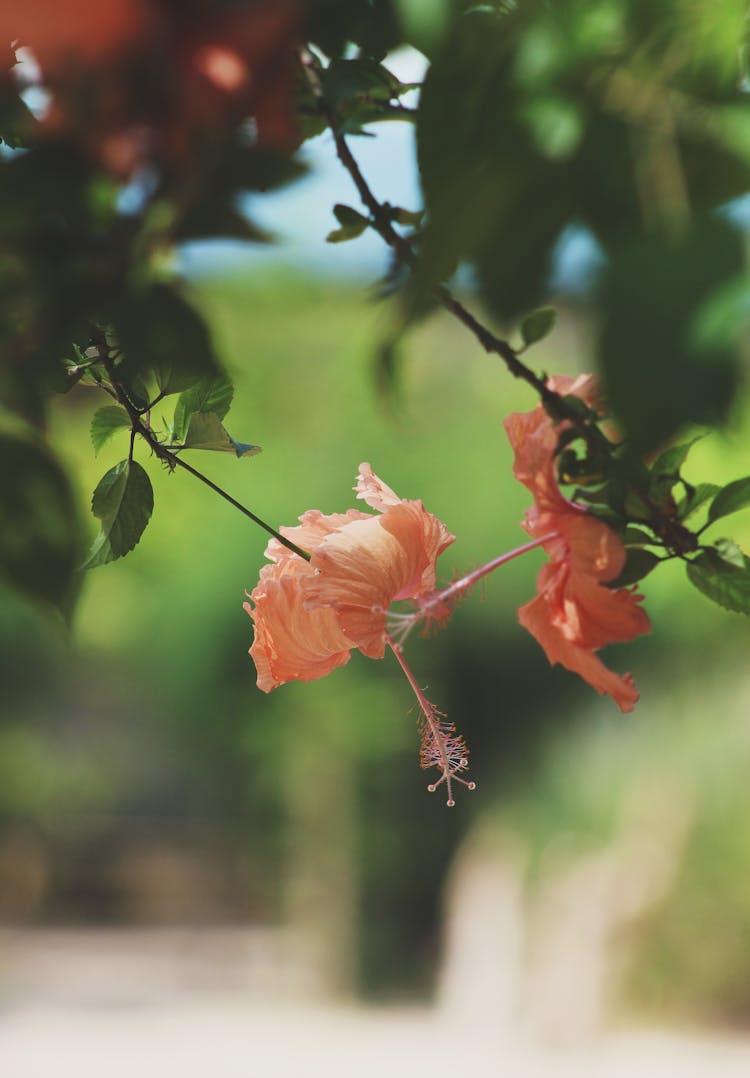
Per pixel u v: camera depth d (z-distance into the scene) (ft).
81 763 73.61
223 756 57.98
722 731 37.60
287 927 50.44
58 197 3.39
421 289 3.02
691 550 4.42
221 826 73.41
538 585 4.64
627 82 2.92
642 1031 36.58
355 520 4.79
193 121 3.02
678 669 39.29
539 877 40.14
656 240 2.59
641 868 37.83
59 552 3.55
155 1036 39.75
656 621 36.29
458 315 4.14
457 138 3.03
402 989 45.42
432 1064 35.12
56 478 3.54
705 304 2.51
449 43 3.08
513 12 3.04
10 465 3.52
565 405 4.16
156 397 4.60
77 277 3.43
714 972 36.58
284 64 3.07
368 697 44.86
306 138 4.80
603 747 41.63
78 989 49.55
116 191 3.41
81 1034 40.14
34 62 3.08
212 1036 39.70
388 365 4.08
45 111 3.15
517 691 44.57
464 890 42.19
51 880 75.31
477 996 39.86
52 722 72.18
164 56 2.96
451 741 4.95
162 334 3.59
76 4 2.81
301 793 47.03
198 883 74.64
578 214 2.91
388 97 4.56
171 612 47.67
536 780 42.83
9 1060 36.04
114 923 71.92
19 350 3.46
